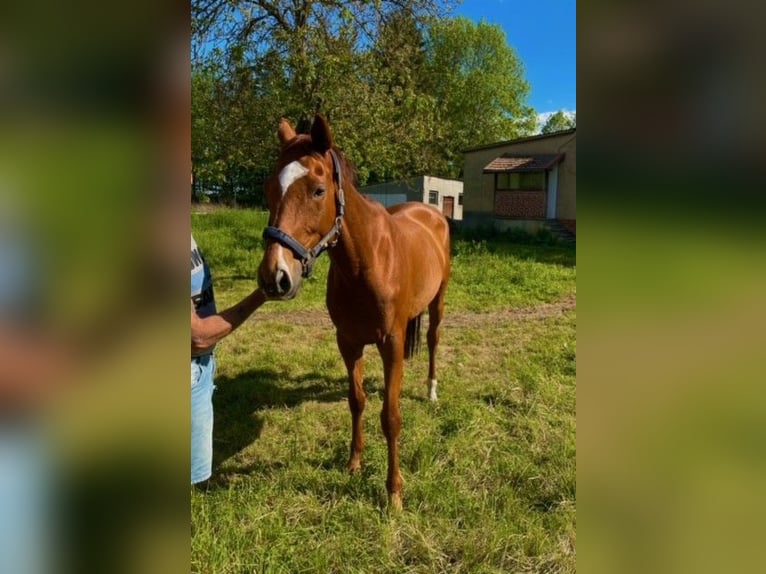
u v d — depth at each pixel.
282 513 2.33
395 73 9.35
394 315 2.52
